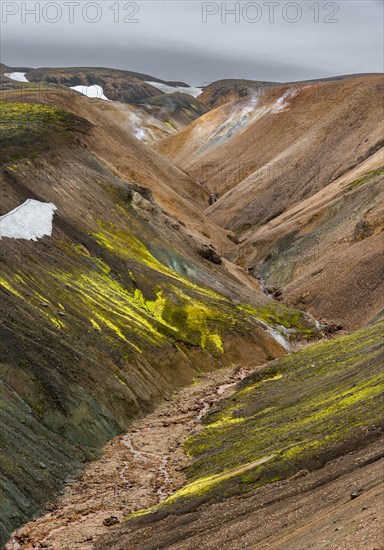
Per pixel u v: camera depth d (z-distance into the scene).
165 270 84.06
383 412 38.41
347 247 102.06
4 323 51.59
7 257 62.22
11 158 84.88
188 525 33.09
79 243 77.06
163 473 44.12
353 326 86.38
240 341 74.12
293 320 84.31
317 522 25.67
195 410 57.72
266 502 32.41
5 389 45.97
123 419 53.19
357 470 31.69
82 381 51.66
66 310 61.00
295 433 41.88
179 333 72.12
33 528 35.97
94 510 38.47
